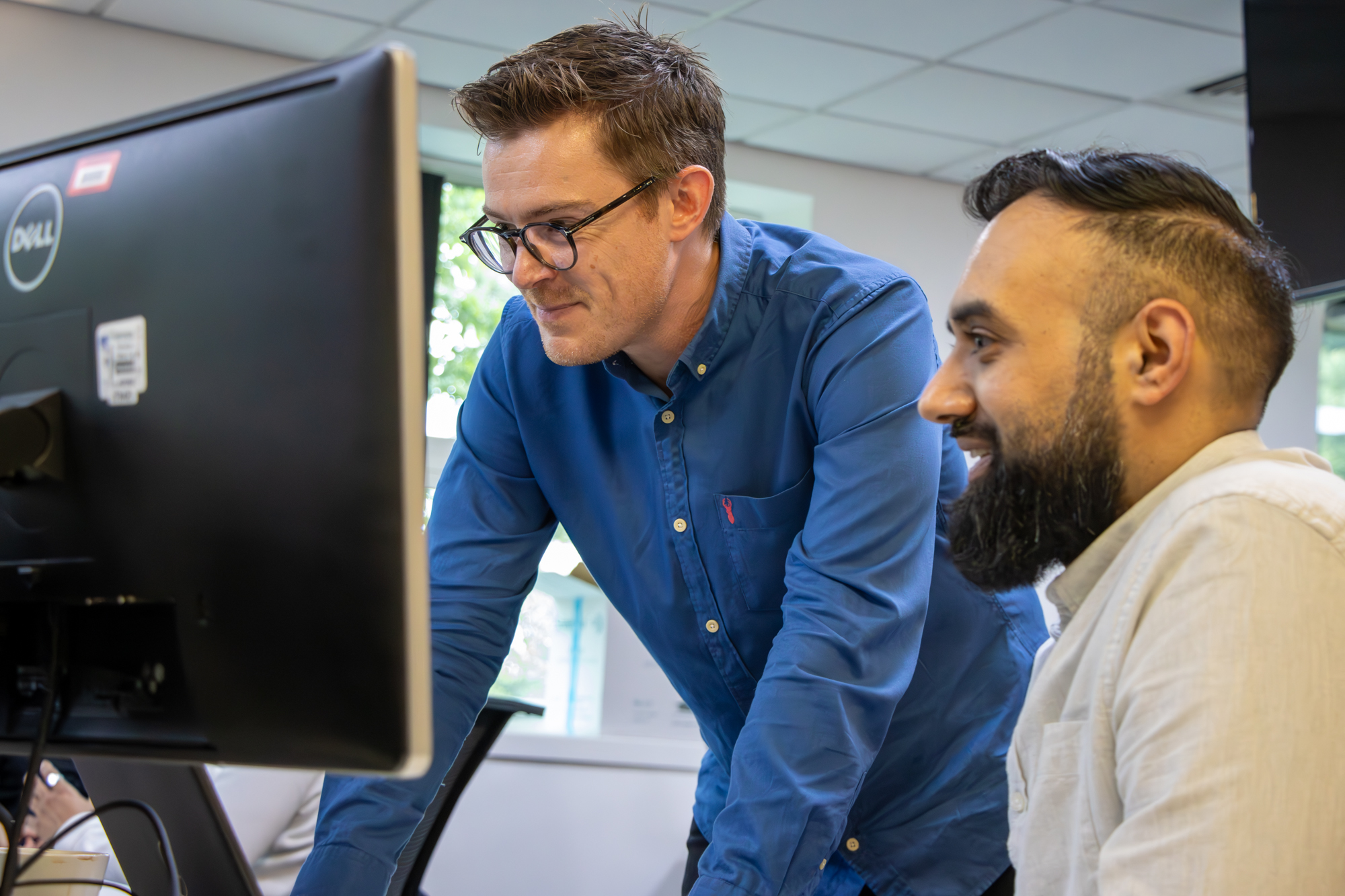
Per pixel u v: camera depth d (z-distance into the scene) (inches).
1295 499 28.3
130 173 28.2
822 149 181.2
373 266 24.5
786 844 40.0
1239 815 25.9
